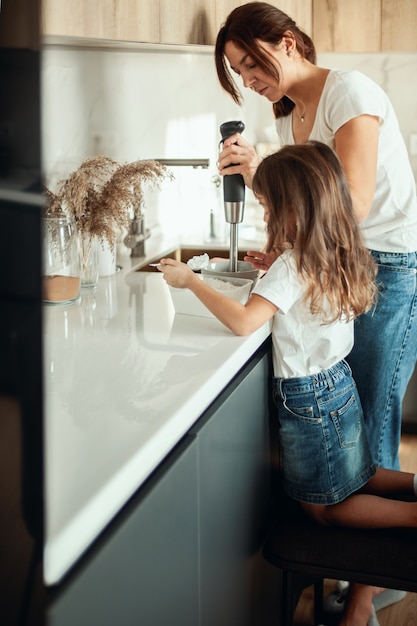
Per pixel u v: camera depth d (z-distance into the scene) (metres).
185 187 3.06
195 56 2.84
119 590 0.93
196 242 2.94
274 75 1.93
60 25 1.72
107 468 0.96
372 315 2.04
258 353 1.71
